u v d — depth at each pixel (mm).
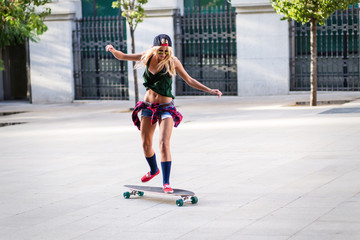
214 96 22688
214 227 5164
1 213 6156
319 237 4676
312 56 16562
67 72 24172
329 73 21594
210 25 23375
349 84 21516
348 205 5594
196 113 16641
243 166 8070
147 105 6516
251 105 18406
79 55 24312
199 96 22766
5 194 7109
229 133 11656
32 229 5465
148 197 6617
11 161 9773
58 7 23797
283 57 21688
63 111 20141
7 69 26750
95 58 24203
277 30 21625
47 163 9359
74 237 5117
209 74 22984
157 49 6242
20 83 26969
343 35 21219
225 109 17484
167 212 5836
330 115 13742
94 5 24469
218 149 9711
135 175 7910
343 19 21219
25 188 7422
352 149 8828
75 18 24203
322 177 6969
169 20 22547
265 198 6121
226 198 6246
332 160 8039
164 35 6293
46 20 24094
